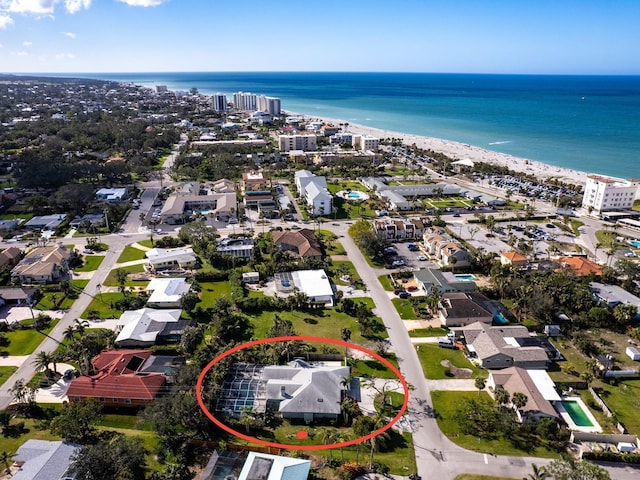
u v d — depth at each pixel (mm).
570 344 105125
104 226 177500
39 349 100500
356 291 128500
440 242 151125
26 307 118188
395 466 70750
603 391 89375
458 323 111312
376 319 114062
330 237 169000
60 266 136375
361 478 68500
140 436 76438
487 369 95688
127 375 86688
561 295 116188
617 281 133375
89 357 93000
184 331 100188
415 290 128375
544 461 72250
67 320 112312
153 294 120500
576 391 89312
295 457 71938
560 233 177250
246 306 116750
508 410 82188
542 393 85188
